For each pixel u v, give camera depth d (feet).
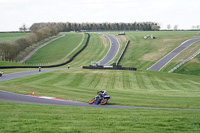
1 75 187.83
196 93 141.49
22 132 42.65
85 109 73.15
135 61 358.02
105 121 53.06
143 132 43.86
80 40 566.77
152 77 218.38
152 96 119.65
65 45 519.19
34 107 74.64
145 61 352.08
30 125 47.62
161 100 105.70
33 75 198.80
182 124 50.78
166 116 61.11
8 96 102.58
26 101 92.43
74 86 152.35
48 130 43.96
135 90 145.89
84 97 107.65
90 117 57.57
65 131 43.55
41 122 50.70
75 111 68.03
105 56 406.41
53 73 217.77
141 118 57.00
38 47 507.71
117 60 373.20
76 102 94.43
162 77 222.28
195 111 74.64
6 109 68.49
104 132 43.60
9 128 45.01
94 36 623.77
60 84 157.38
